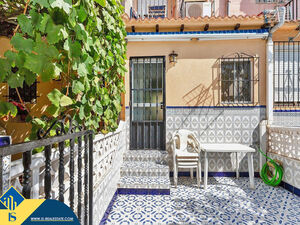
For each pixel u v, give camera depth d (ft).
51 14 3.95
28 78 3.70
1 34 7.90
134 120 16.92
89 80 6.23
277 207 10.50
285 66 15.99
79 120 6.19
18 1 5.65
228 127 15.83
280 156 13.78
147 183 12.06
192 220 9.16
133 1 25.32
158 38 15.87
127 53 16.33
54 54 3.91
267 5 23.47
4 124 11.64
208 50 16.03
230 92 16.21
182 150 14.99
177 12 24.71
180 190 12.87
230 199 11.47
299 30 15.28
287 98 15.98
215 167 15.80
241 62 16.17
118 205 10.69
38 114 12.46
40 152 4.21
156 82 16.80
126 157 14.57
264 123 15.34
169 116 16.14
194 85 16.06
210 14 19.95
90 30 6.30
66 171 5.32
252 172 13.23
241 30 15.39
